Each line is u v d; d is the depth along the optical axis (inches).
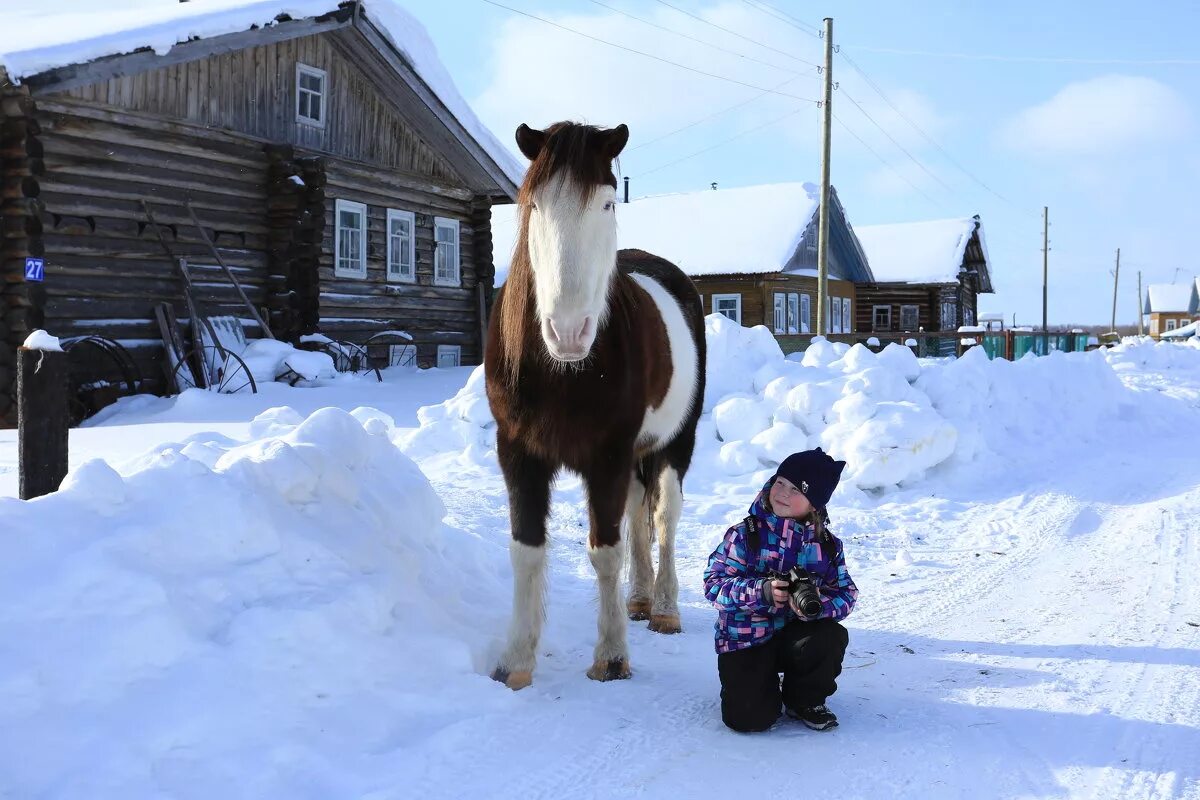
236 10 541.3
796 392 343.9
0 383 460.4
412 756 118.7
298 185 618.5
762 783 116.8
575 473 155.6
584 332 128.6
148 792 103.3
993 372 415.2
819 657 131.6
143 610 122.1
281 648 128.0
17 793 100.0
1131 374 655.1
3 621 113.9
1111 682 153.0
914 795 113.6
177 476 145.1
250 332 603.8
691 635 181.8
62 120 498.6
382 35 634.2
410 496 189.6
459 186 801.6
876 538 265.1
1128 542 254.5
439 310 780.6
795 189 1294.3
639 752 125.6
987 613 195.9
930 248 1681.8
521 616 150.4
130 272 536.1
